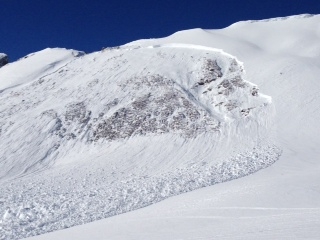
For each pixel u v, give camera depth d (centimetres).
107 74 4534
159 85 4012
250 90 3675
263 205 1128
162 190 2014
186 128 3297
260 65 4047
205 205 1274
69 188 2416
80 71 4947
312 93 3391
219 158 2739
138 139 3278
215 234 839
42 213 1783
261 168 2269
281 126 3062
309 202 1089
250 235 769
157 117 3497
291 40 5050
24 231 1499
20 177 2873
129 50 5175
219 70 4150
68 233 1210
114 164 2900
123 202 1836
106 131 3444
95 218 1596
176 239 849
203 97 3812
